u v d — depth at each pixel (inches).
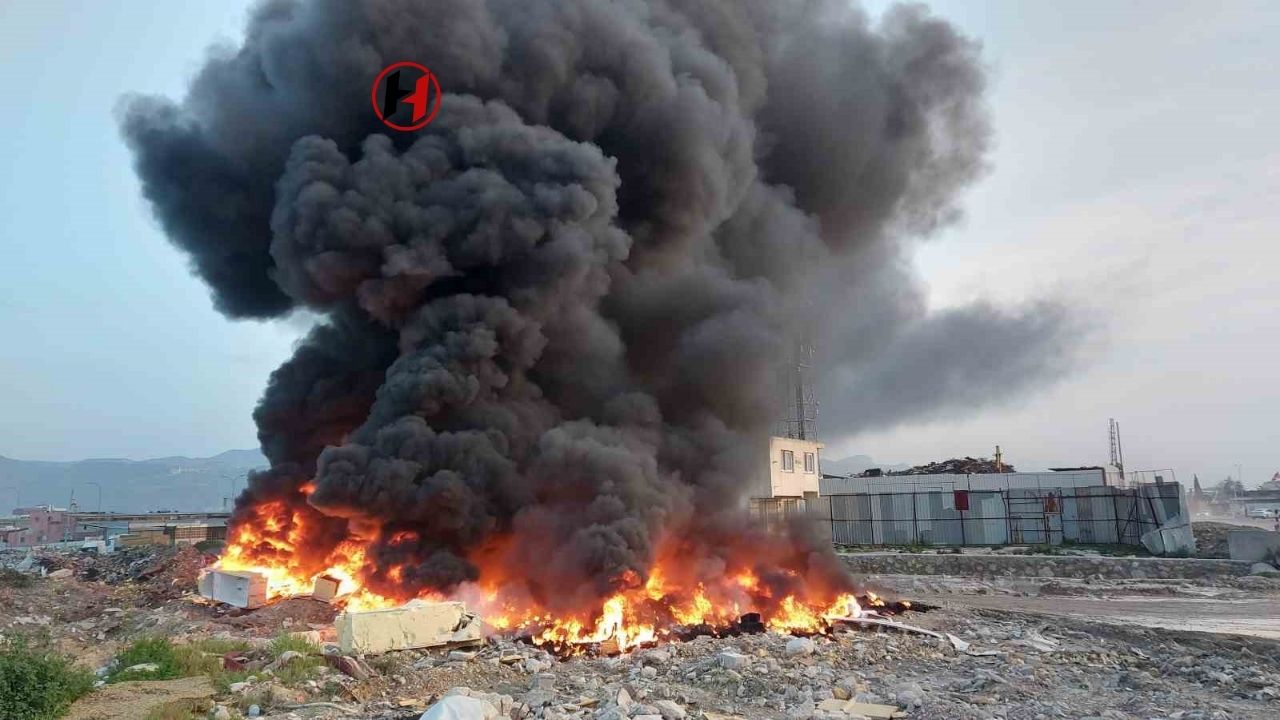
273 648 768.3
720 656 746.2
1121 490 2068.2
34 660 592.1
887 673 757.9
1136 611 1263.5
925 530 2224.4
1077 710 627.2
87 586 1346.0
